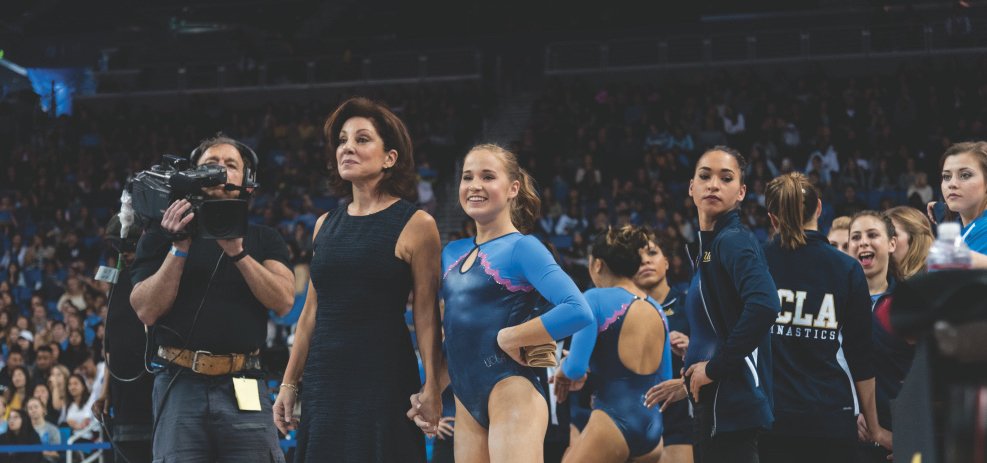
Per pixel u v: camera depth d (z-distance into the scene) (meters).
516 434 3.14
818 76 21.03
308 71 25.64
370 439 3.23
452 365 3.36
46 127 24.03
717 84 20.94
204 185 3.56
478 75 24.55
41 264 16.50
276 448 3.89
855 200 15.27
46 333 11.59
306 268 11.74
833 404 3.66
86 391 9.16
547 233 16.27
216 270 3.86
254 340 3.88
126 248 4.32
